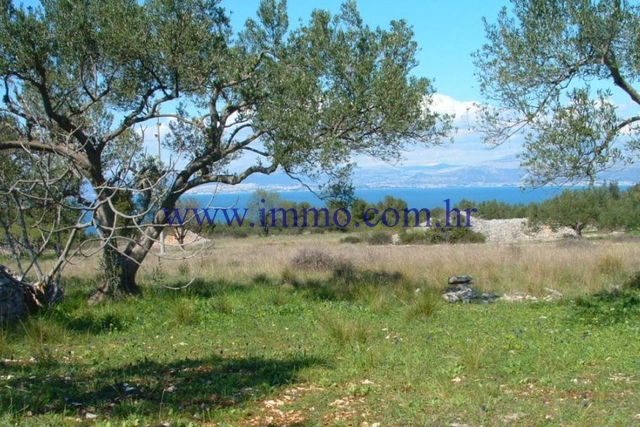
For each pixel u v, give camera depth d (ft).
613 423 16.83
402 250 79.97
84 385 21.30
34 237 47.83
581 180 28.94
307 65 42.39
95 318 35.27
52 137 42.37
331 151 40.42
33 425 16.74
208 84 43.06
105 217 42.29
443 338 29.17
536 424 16.99
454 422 17.35
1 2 38.32
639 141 28.09
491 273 53.57
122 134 47.57
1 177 33.24
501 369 22.85
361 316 36.22
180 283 50.03
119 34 39.11
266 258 71.31
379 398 19.84
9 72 38.93
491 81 31.71
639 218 138.82
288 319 36.19
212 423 17.66
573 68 30.12
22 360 25.70
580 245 89.61
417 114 42.22
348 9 42.75
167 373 23.27
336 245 106.42
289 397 20.31
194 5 40.88
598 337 29.14
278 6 43.75
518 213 184.24
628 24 28.32
